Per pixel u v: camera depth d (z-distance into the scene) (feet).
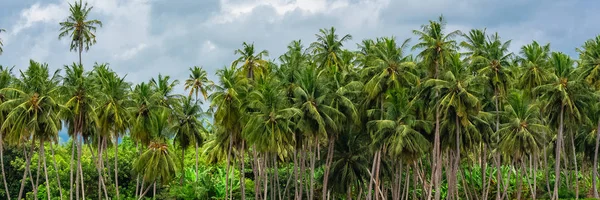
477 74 226.99
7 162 276.62
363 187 248.52
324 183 209.97
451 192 216.13
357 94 217.56
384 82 210.59
